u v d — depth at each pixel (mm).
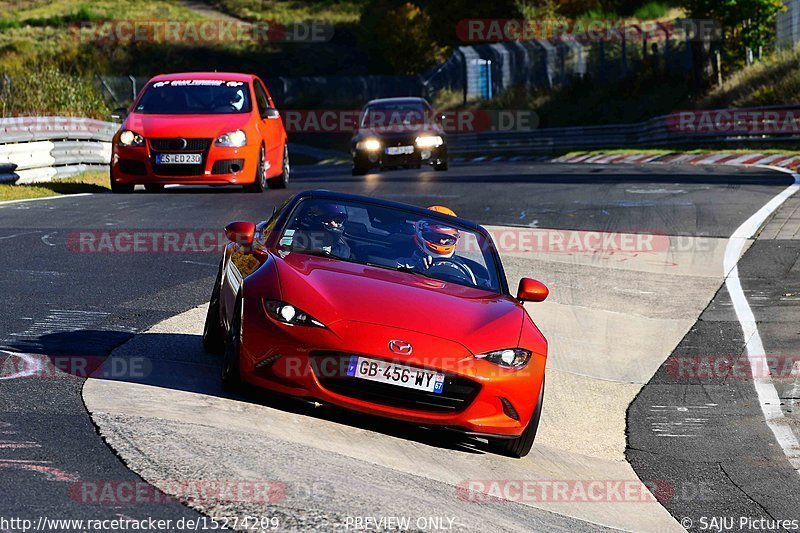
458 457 21531
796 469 22984
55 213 50688
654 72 153875
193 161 59344
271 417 21109
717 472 22797
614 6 199750
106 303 31031
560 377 30438
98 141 82375
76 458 16969
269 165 64750
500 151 143875
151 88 63375
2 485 15445
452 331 21766
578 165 98500
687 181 74500
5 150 66688
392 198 63406
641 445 24906
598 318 36938
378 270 24469
